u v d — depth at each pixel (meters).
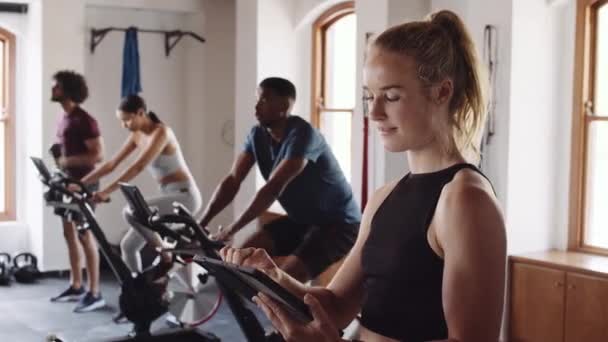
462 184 1.44
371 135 6.14
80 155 6.47
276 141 4.32
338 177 4.35
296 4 7.40
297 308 1.41
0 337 5.76
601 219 5.45
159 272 4.30
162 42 8.67
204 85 8.70
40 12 7.71
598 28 5.43
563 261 5.12
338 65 7.26
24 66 8.12
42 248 7.86
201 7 8.59
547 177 5.57
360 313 1.73
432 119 1.49
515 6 5.32
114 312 6.53
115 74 8.45
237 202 7.54
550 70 5.52
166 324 5.84
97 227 4.61
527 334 5.25
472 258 1.39
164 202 5.91
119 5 8.16
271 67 7.37
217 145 8.82
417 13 5.93
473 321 1.38
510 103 5.37
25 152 8.21
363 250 1.61
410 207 1.51
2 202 8.27
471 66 1.53
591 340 4.86
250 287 1.55
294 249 4.46
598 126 5.44
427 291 1.48
